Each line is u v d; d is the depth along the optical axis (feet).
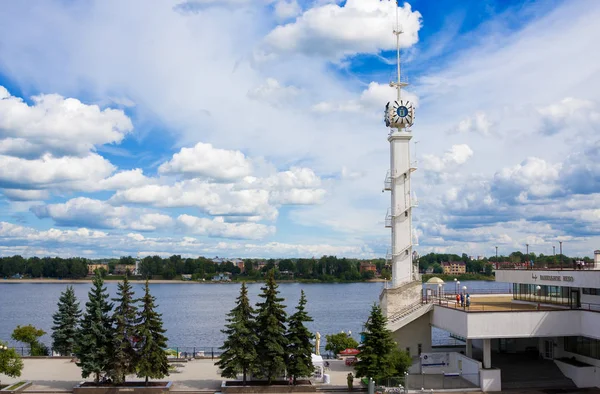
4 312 585.22
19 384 179.01
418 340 219.61
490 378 180.86
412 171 232.53
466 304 196.85
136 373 177.37
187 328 436.35
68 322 241.76
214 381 188.03
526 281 217.77
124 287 177.06
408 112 230.68
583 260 219.00
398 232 229.25
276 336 177.17
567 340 199.00
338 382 189.78
